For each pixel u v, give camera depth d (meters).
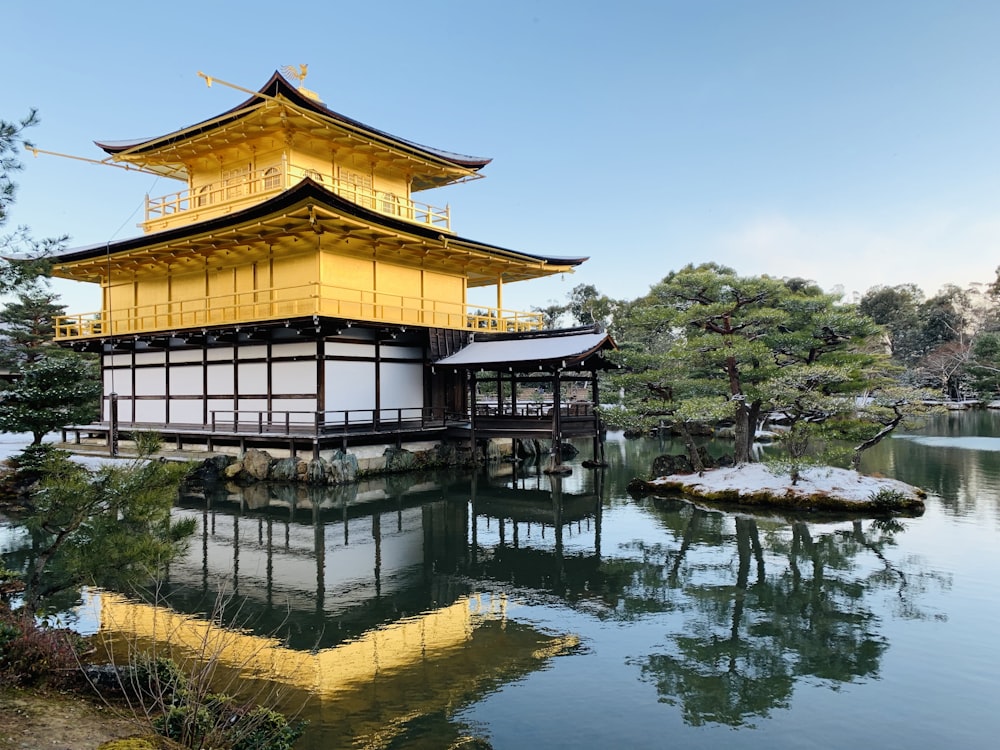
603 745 6.77
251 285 27.17
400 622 10.41
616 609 10.91
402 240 25.97
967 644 9.22
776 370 20.45
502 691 7.98
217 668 8.51
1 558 13.73
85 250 28.73
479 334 29.78
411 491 21.92
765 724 7.19
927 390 19.17
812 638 9.54
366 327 25.09
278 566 13.69
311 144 28.80
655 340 43.50
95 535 8.34
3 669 6.67
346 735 6.92
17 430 18.95
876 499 17.39
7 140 8.63
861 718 7.32
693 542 15.06
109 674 6.80
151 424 29.41
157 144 29.50
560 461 24.86
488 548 15.04
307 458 23.36
